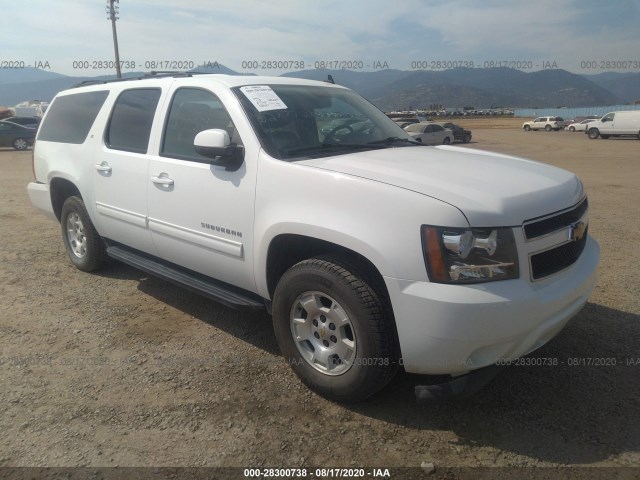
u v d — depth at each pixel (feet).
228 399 9.58
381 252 8.04
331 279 8.67
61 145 16.12
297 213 9.14
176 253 12.22
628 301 13.85
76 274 16.58
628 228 22.61
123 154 13.24
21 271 16.84
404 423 8.85
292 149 10.46
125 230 13.66
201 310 13.70
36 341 11.89
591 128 114.01
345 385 8.96
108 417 9.03
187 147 11.66
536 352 11.12
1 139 78.33
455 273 7.64
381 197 8.25
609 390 9.72
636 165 54.19
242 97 10.95
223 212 10.60
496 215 7.82
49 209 17.39
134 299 14.46
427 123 91.50
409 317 7.91
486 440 8.38
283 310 9.71
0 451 8.14
